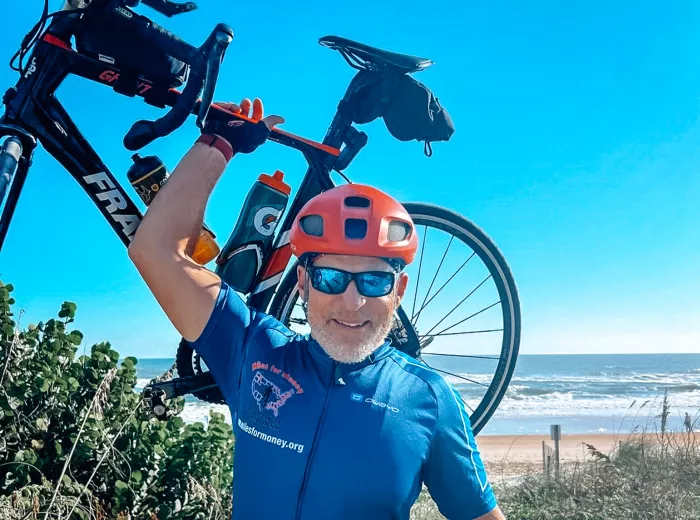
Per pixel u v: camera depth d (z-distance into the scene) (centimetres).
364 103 309
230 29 239
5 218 247
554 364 9088
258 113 264
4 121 256
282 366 174
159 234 180
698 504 495
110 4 242
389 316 175
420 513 461
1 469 338
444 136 316
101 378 386
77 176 271
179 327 183
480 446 1725
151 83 266
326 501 154
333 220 176
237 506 166
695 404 3109
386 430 160
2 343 365
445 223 342
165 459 380
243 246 288
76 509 316
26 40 253
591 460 617
